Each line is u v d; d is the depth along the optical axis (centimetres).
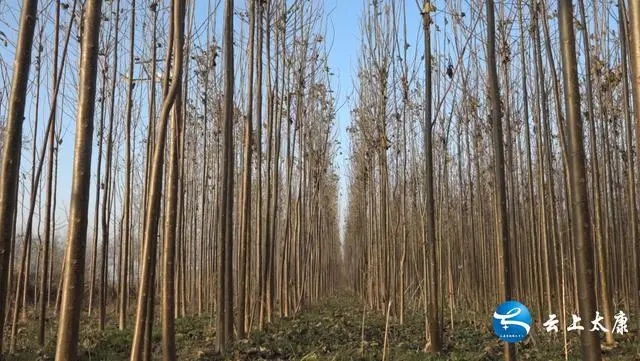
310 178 1325
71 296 283
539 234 920
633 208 791
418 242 1112
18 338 835
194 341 790
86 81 293
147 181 784
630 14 233
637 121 229
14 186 272
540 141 809
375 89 971
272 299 982
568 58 276
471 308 1205
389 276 1030
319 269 1655
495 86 456
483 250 1149
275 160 942
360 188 1577
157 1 752
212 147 1247
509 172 1006
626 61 762
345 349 730
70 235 286
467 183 1336
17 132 273
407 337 845
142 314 369
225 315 689
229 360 651
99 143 962
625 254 1130
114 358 684
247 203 785
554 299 1055
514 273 1053
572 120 275
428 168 682
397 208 941
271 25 895
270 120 889
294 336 812
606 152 917
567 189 738
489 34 458
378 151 1004
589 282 268
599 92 833
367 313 1255
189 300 1441
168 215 494
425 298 791
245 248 781
